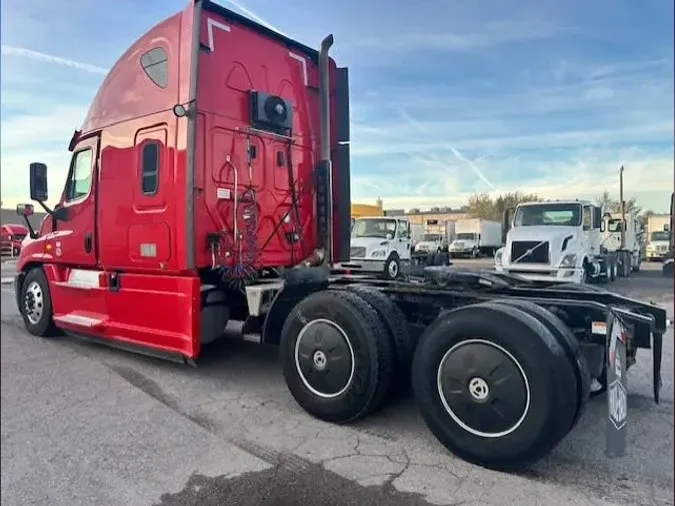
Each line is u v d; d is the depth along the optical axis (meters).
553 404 3.03
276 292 4.71
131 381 5.10
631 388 4.95
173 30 4.89
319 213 5.96
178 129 4.76
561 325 3.31
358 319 3.82
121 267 5.39
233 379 5.18
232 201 5.08
